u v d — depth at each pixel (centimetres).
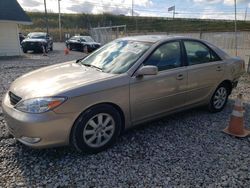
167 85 392
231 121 410
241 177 296
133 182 282
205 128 430
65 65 424
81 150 326
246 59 1214
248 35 1427
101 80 331
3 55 1645
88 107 316
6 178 282
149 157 333
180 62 419
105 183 279
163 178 290
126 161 322
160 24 5344
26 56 1656
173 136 396
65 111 299
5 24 1622
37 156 327
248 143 382
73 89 307
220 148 363
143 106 371
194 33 1745
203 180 288
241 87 759
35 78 357
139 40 423
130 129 412
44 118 290
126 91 346
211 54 477
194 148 360
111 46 443
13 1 1706
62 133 303
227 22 4722
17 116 300
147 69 347
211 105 493
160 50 397
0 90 646
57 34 4328
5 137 374
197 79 439
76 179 285
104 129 340
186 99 433
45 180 281
